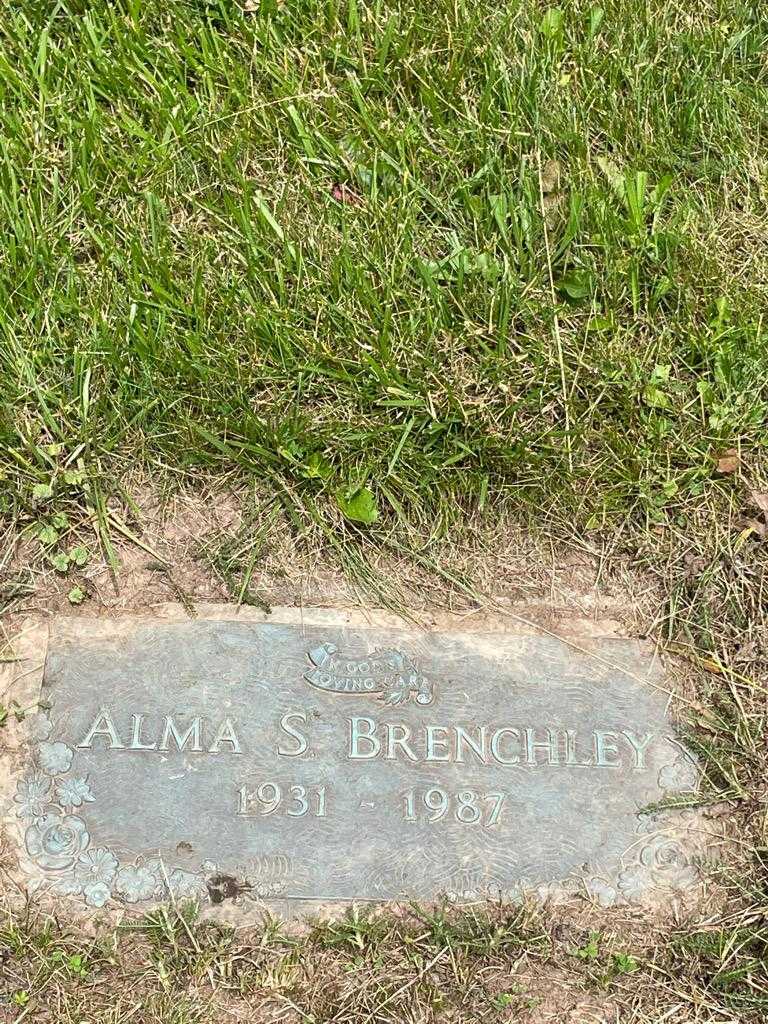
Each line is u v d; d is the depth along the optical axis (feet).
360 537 4.19
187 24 4.77
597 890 3.87
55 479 4.14
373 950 3.79
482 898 3.84
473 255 4.45
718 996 3.84
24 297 4.28
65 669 3.96
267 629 4.04
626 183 4.59
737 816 4.00
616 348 4.42
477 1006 3.80
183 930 3.76
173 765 3.87
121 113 4.60
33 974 3.72
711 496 4.30
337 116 4.67
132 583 4.10
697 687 4.11
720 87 4.89
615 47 4.90
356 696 3.98
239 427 4.20
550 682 4.06
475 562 4.21
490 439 4.24
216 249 4.43
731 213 4.71
